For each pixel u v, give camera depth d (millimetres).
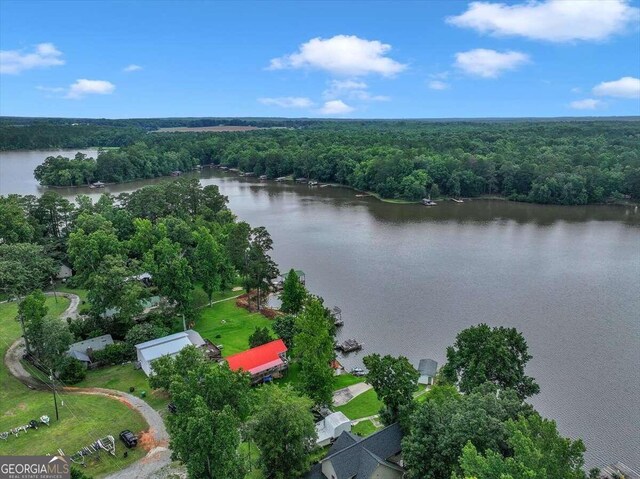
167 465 48906
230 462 39406
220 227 121125
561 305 92312
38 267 91188
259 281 90250
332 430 54531
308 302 72875
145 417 56906
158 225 105188
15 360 69188
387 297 96875
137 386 64188
